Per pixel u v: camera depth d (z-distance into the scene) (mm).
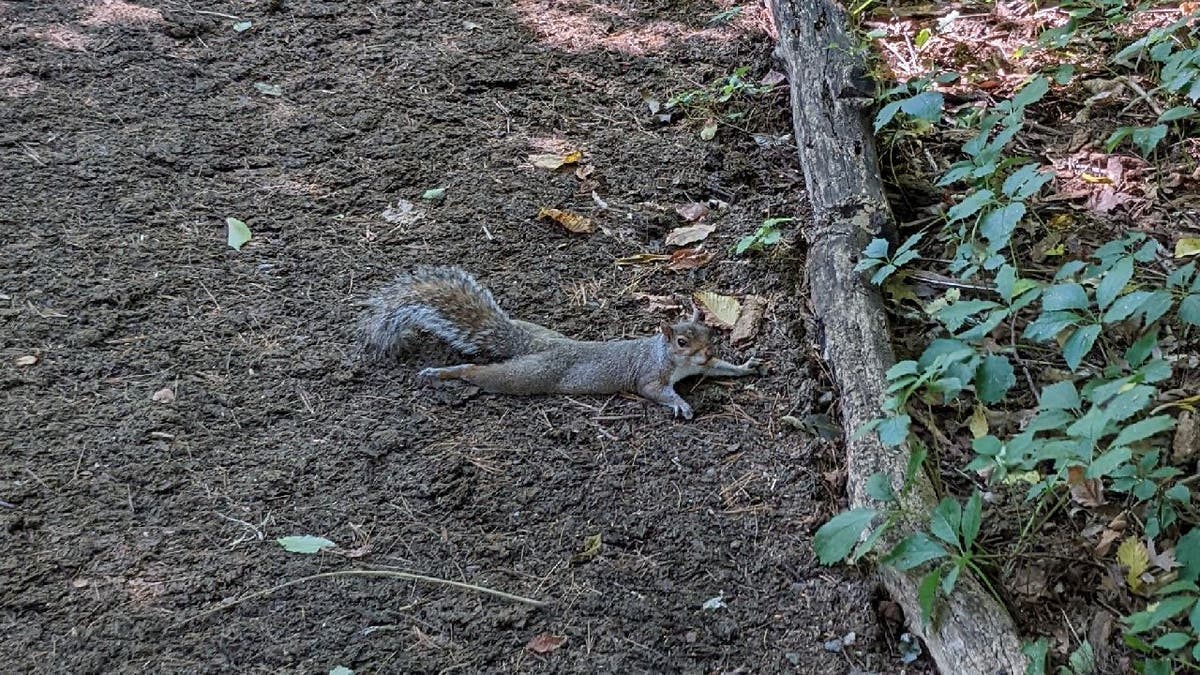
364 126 3408
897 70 3482
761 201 3307
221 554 2746
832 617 2727
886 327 2984
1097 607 2715
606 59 3631
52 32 3562
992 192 2996
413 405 2943
